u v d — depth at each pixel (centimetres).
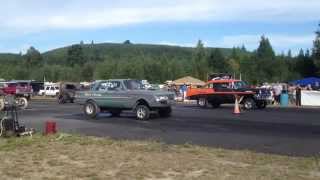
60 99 4781
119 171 1141
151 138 1834
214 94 3672
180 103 4503
